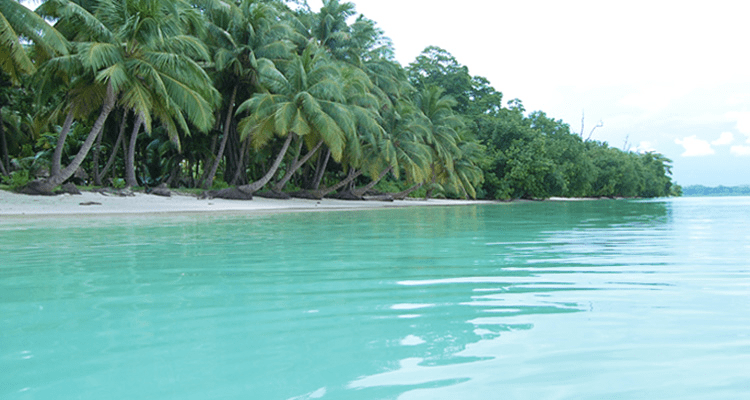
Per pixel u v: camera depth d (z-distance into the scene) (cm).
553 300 357
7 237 848
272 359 230
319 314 314
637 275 467
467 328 283
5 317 305
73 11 1706
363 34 3322
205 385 200
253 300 355
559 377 206
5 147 2600
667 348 244
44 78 1883
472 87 6569
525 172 5347
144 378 207
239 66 2566
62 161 2728
